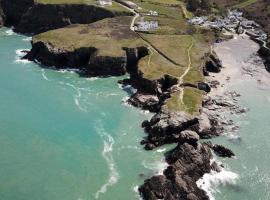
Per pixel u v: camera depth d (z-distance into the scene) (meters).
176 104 123.44
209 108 130.62
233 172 103.25
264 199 95.38
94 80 149.88
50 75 152.00
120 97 137.88
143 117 125.88
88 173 100.69
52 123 121.00
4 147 109.06
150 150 109.81
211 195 95.31
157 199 92.06
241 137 118.44
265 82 154.88
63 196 93.56
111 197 93.31
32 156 106.25
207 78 152.62
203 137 116.44
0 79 145.88
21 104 130.62
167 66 150.00
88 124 121.00
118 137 115.19
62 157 106.31
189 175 99.25
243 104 136.88
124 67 155.25
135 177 99.56
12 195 93.25
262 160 108.81
